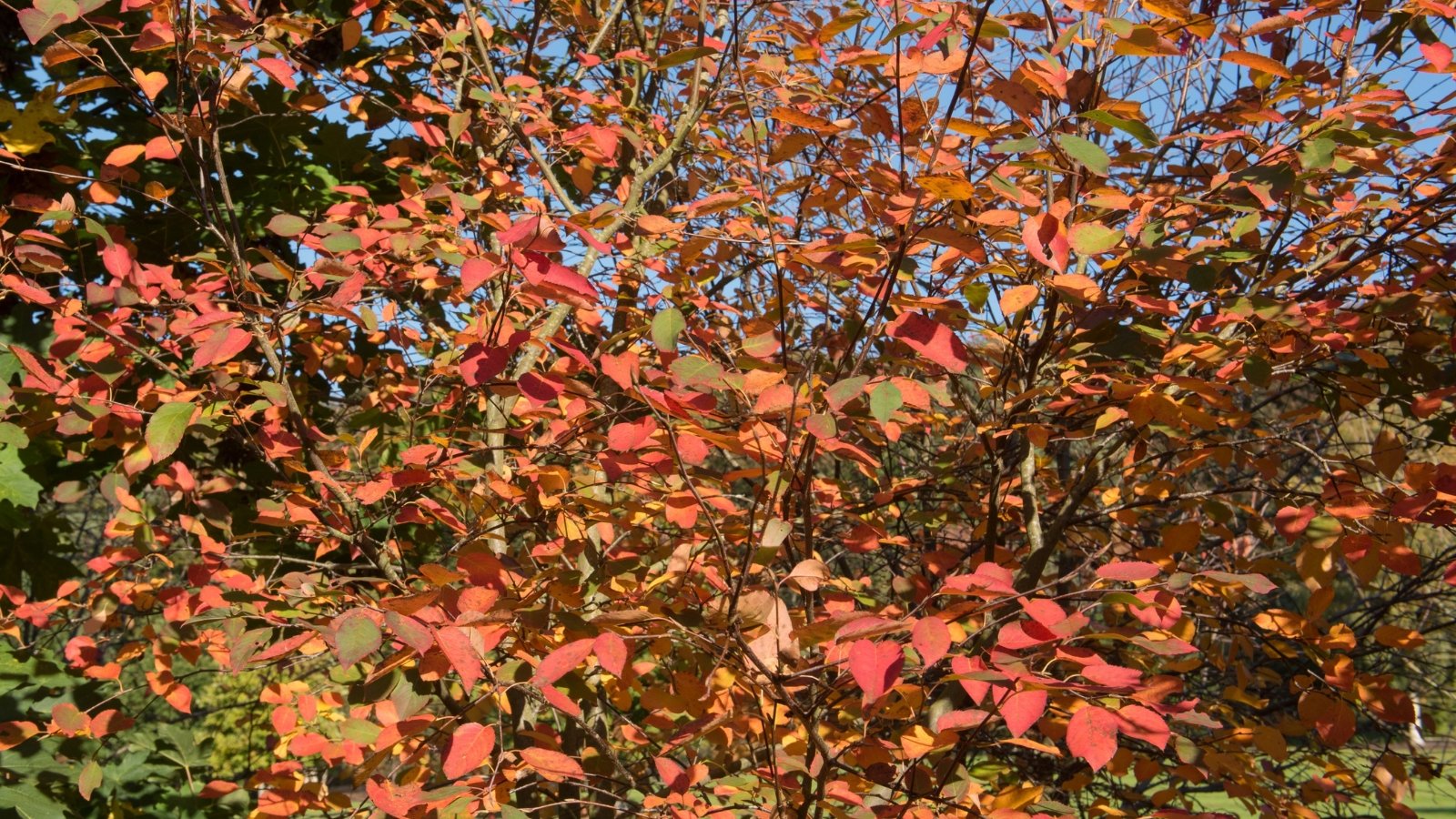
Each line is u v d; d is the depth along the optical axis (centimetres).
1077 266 271
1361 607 425
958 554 240
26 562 389
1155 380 221
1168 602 156
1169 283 312
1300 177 219
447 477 241
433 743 223
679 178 381
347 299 210
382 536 352
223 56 215
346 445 283
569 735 287
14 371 305
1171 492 303
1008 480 335
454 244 258
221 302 229
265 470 365
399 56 385
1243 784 241
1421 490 195
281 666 250
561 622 197
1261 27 232
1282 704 388
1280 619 240
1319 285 267
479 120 375
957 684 251
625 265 300
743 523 214
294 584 228
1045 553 276
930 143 203
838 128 186
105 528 261
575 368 234
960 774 205
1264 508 379
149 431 192
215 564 242
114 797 317
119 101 393
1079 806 351
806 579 171
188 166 395
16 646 317
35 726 258
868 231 238
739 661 180
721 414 184
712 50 192
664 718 211
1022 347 285
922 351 149
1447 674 454
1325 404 286
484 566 172
